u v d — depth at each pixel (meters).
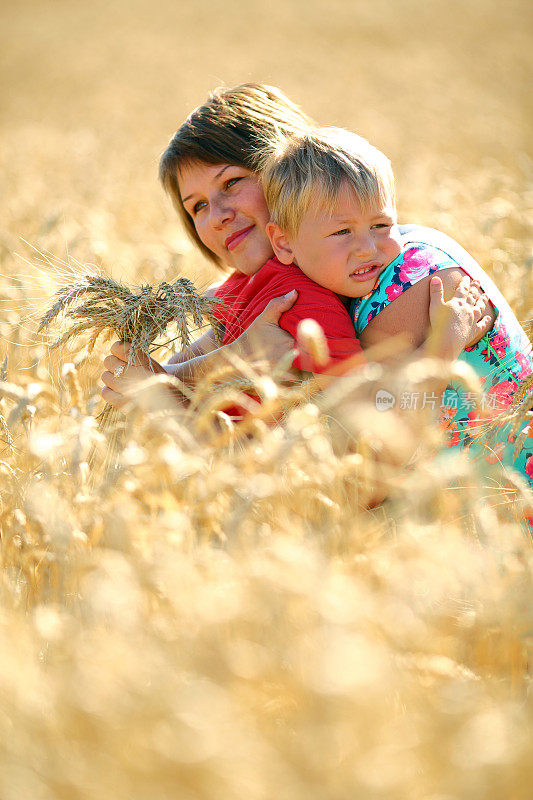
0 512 2.39
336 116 15.10
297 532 1.99
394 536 2.17
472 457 2.58
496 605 1.83
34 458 2.37
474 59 23.22
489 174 7.55
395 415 2.47
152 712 1.48
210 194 2.93
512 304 3.77
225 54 26.48
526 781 1.47
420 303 2.61
